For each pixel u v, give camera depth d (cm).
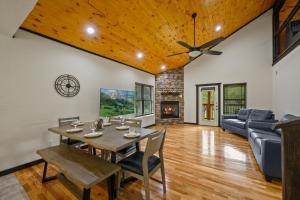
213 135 482
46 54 288
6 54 238
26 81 260
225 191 194
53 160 183
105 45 360
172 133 509
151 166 178
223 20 440
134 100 515
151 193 191
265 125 358
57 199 180
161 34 378
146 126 606
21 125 254
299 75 306
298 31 312
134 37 355
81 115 352
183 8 315
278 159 207
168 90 680
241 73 570
